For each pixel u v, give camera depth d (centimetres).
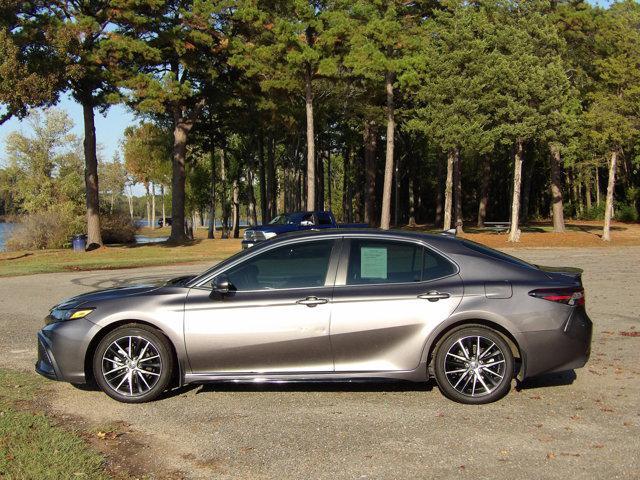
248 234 2188
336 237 598
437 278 579
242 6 2972
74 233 3778
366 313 564
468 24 2747
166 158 4794
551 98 2600
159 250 2953
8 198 4425
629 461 431
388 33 2869
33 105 2273
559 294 568
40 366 602
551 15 2998
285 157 5578
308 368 571
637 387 607
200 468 425
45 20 2389
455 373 567
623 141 2862
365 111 3588
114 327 584
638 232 3600
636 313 998
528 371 563
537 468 421
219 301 576
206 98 3459
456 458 439
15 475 399
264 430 499
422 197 6888
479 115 2708
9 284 1617
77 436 479
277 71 3028
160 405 568
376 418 527
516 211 2911
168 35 2867
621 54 2962
